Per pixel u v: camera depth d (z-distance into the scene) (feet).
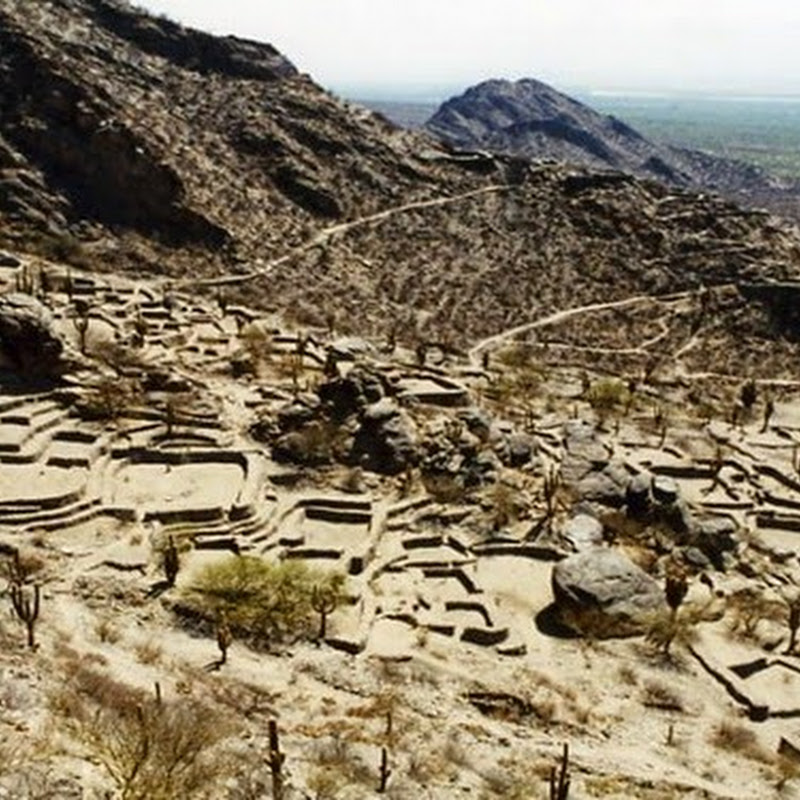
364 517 207.31
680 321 449.89
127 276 393.29
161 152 444.55
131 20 561.43
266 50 599.57
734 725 156.97
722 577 208.74
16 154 419.74
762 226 529.04
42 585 166.20
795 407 369.30
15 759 93.56
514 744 138.00
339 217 485.97
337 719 134.92
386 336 389.60
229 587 166.91
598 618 179.01
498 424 253.65
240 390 265.75
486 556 203.41
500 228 502.79
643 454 273.13
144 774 94.38
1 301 238.68
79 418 229.25
